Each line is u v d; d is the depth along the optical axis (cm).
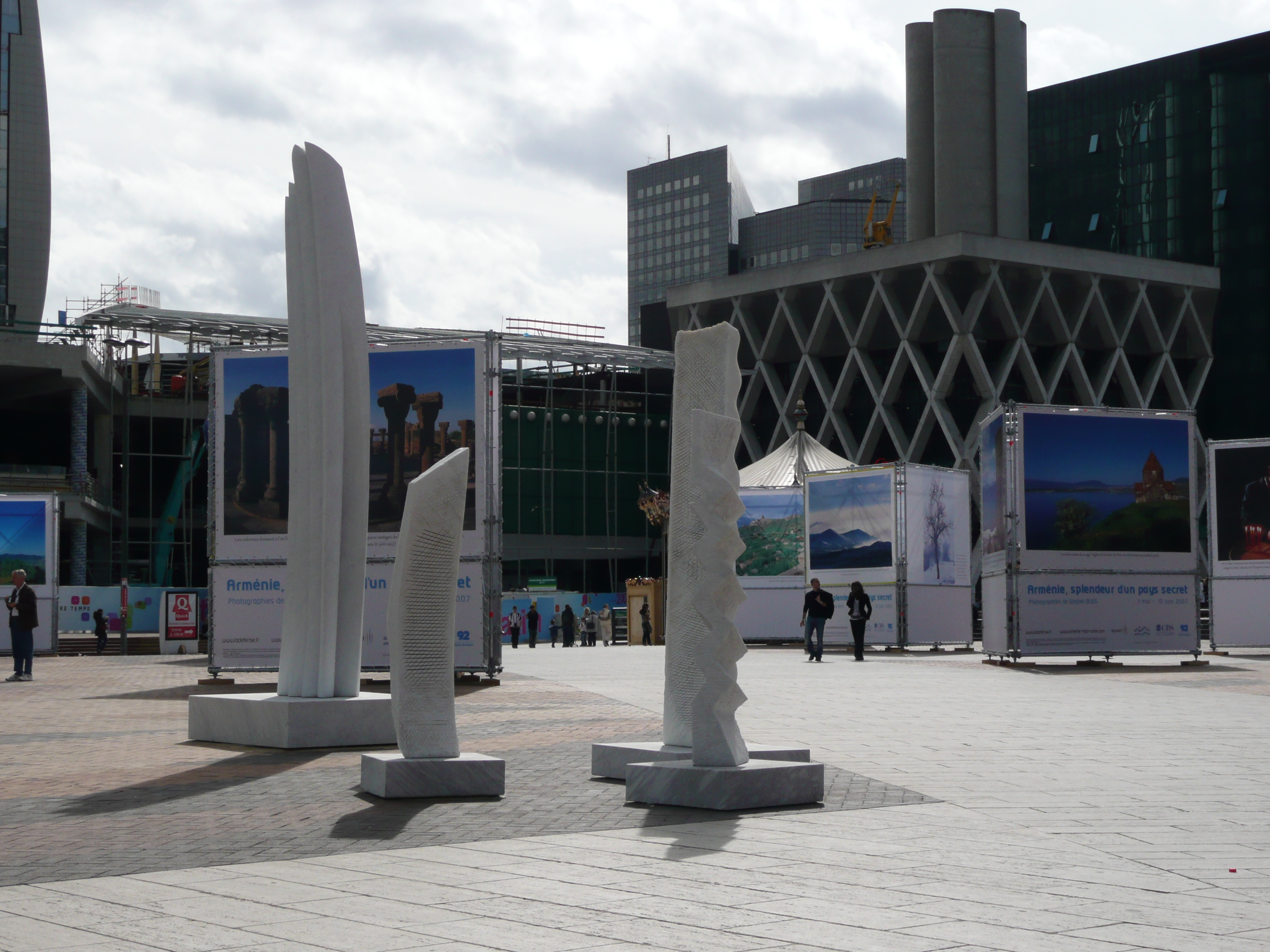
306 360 1446
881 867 720
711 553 975
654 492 6297
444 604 1039
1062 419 2758
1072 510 2759
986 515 2952
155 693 2156
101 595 5131
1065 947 541
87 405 7250
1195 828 848
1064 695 2002
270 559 2366
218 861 752
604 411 8350
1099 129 11412
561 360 7612
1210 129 10756
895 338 8806
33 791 1045
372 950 542
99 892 663
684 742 1095
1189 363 9725
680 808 942
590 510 8200
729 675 971
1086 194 11438
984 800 971
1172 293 9338
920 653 3741
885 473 3747
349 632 1435
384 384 2372
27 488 6669
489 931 576
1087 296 8750
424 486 1036
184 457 7219
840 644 3853
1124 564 2781
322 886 677
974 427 8300
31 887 679
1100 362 9081
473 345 2352
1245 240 10438
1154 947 541
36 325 7231
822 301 9119
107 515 7344
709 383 1131
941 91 9612
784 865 729
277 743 1354
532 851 778
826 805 950
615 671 2766
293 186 1473
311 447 1437
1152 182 11025
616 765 1091
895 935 564
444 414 2350
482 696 1997
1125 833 828
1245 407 10162
